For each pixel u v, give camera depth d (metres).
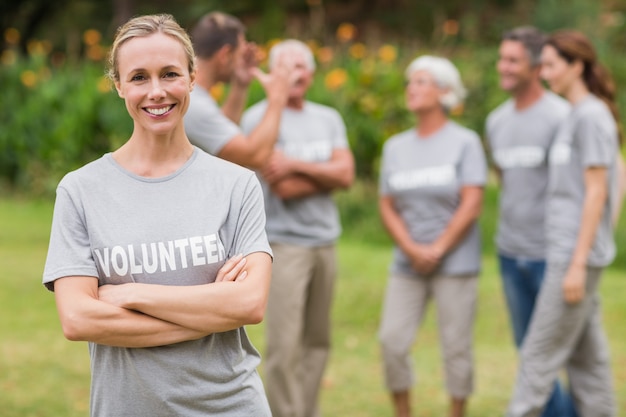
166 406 2.73
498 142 5.54
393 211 5.64
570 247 4.74
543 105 5.39
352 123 11.56
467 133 5.54
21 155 13.67
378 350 7.23
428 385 6.45
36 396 5.84
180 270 2.73
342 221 11.37
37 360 6.59
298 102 5.46
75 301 2.67
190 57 2.79
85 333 2.65
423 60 5.57
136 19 2.76
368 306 8.17
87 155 13.27
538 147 5.32
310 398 5.39
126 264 2.71
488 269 9.53
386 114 11.61
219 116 4.39
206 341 2.76
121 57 2.71
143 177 2.77
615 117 4.89
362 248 10.43
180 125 2.80
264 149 4.45
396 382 5.49
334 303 8.20
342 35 12.88
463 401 5.46
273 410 5.10
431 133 5.57
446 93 5.52
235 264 2.77
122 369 2.74
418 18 23.88
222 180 2.82
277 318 5.11
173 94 2.71
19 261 9.46
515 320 5.54
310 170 5.20
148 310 2.66
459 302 5.43
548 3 20.45
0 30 23.67
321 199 5.33
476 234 5.50
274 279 5.16
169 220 2.74
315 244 5.25
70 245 2.72
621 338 7.44
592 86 4.88
